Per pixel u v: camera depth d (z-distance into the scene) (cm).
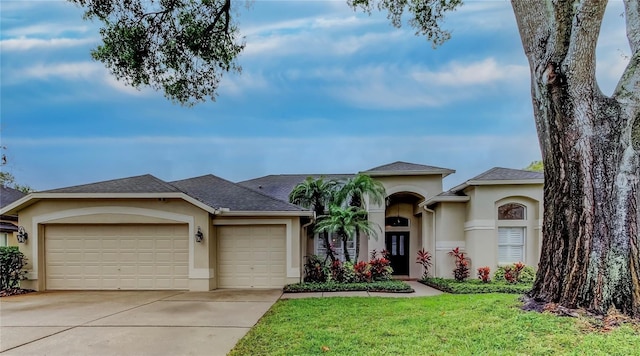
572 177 652
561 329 574
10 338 663
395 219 2039
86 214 1301
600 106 643
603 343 517
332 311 844
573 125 648
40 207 1304
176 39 1088
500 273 1402
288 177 2173
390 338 606
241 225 1377
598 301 614
